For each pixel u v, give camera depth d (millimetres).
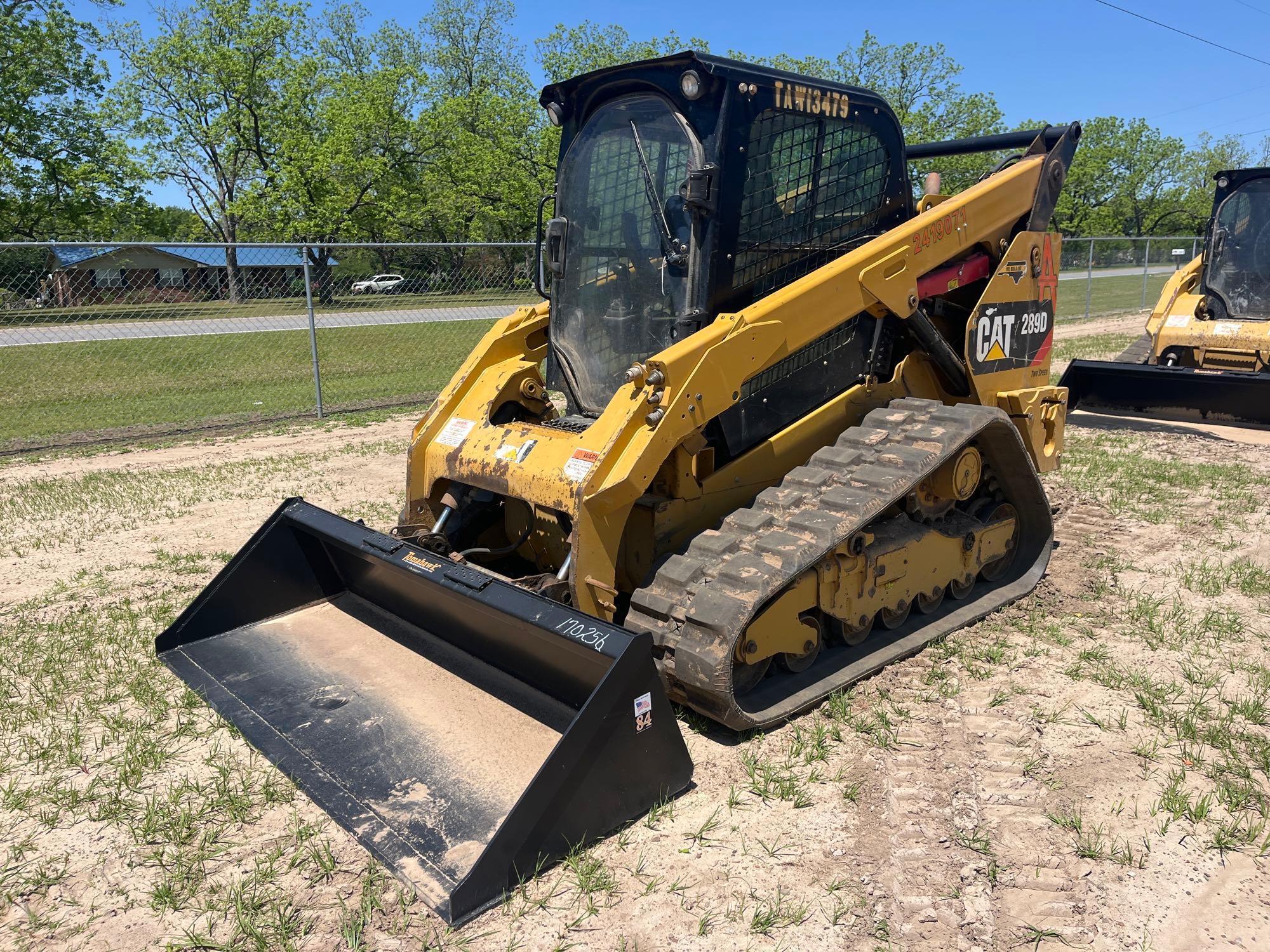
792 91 4031
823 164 4273
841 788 3305
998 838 3031
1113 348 15555
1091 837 3023
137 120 36719
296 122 36156
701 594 3441
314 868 2945
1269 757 3430
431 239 42656
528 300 16328
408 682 3891
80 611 5035
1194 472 7535
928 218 4531
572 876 2867
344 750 3443
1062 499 6809
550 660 3463
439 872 2787
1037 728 3701
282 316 15023
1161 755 3514
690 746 3598
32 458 8805
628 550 4043
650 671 3043
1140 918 2676
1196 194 62562
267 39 35688
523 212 39094
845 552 3910
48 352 15406
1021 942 2580
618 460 3631
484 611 3479
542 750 3355
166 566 5754
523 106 39375
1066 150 5246
